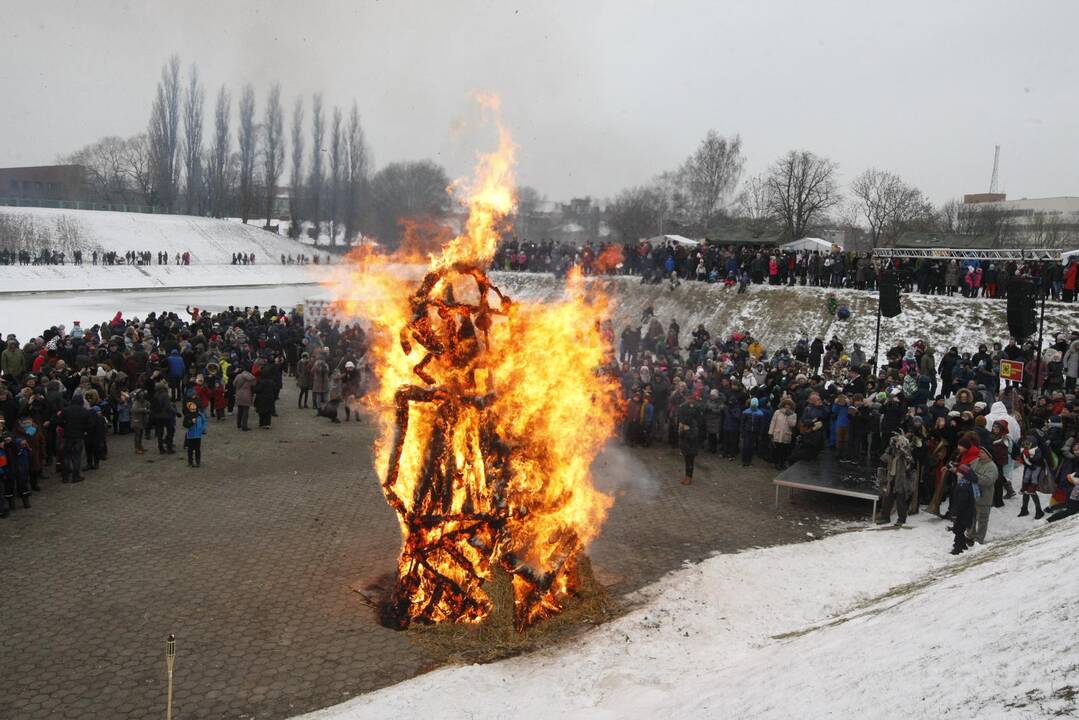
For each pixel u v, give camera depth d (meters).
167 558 12.54
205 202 98.50
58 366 19.89
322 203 92.31
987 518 12.73
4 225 75.12
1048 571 8.23
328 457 18.77
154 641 9.94
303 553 12.86
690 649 9.78
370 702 8.48
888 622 8.67
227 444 19.77
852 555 12.79
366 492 16.14
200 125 91.94
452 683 8.80
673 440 20.08
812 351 26.45
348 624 10.48
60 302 51.03
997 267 31.44
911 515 14.96
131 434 20.66
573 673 9.14
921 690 6.11
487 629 10.07
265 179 100.69
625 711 8.05
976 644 6.70
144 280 64.94
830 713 6.29
